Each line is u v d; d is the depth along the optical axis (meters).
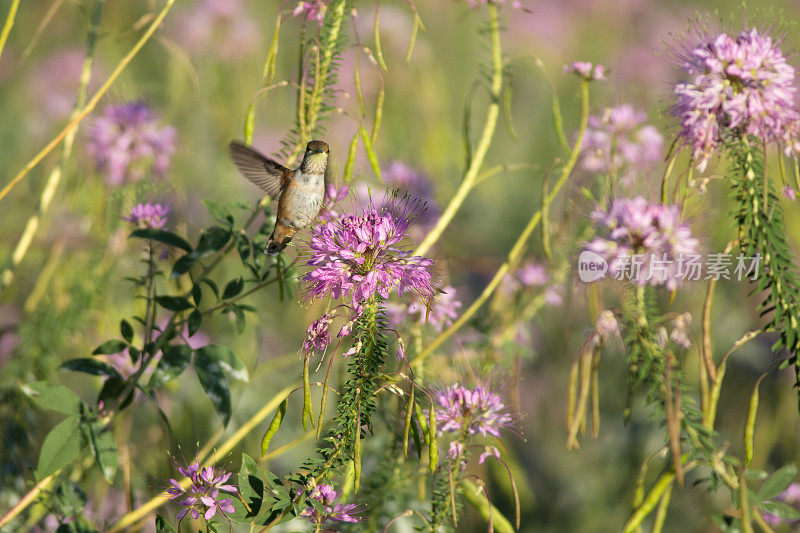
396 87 5.80
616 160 4.94
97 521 4.84
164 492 4.77
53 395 4.76
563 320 5.08
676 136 4.69
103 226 4.94
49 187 4.89
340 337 4.64
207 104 5.78
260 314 5.05
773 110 4.66
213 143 5.61
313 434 4.82
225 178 5.30
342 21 4.76
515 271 4.94
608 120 4.96
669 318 4.68
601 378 5.14
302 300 4.67
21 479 4.84
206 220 5.15
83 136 4.99
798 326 4.66
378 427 4.81
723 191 4.78
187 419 4.91
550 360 5.13
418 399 4.68
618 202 4.69
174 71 5.29
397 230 4.65
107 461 4.75
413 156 5.58
